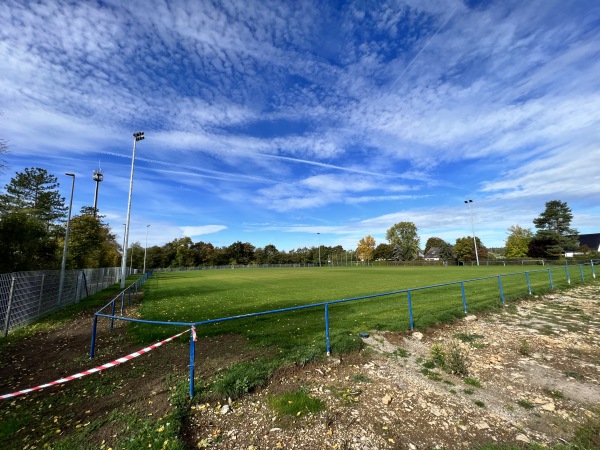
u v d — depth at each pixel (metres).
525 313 10.25
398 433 3.72
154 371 5.64
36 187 32.78
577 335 7.64
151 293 19.16
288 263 102.12
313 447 3.45
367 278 27.47
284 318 10.06
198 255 88.56
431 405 4.38
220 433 3.71
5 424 3.91
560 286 15.47
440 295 13.81
